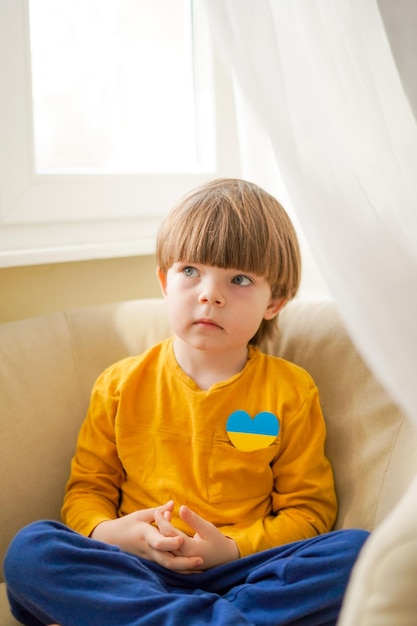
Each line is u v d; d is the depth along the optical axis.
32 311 1.38
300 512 1.08
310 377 1.18
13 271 1.34
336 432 1.16
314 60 0.85
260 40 0.82
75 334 1.27
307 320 1.25
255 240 1.08
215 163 1.61
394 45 0.91
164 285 1.18
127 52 1.53
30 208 1.37
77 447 1.17
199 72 1.60
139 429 1.13
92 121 1.50
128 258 1.49
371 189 0.85
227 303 1.07
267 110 0.82
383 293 0.80
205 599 0.89
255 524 1.07
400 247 0.82
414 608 0.65
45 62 1.42
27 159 1.36
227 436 1.10
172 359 1.16
